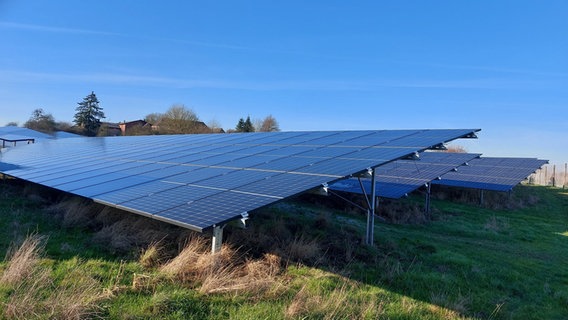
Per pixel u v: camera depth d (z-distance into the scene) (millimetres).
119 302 5543
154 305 5410
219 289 6074
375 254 9500
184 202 7590
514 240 14656
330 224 11859
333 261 8641
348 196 19453
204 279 6480
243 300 5941
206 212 6754
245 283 6410
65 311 4988
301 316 5559
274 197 7230
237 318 5328
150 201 8000
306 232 10461
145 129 72438
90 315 5082
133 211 7484
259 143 15875
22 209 11406
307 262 8273
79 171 13633
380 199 19781
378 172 23062
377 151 10773
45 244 7785
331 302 6117
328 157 10828
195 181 9523
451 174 27969
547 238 15359
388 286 7574
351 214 16703
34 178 13312
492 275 9234
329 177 8352
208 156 13812
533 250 12953
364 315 5828
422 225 16375
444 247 11789
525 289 8523
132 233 8859
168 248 8047
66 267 6762
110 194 9125
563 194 30141
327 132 16359
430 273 8664
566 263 11391
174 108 71188
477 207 23141
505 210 23016
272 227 10133
